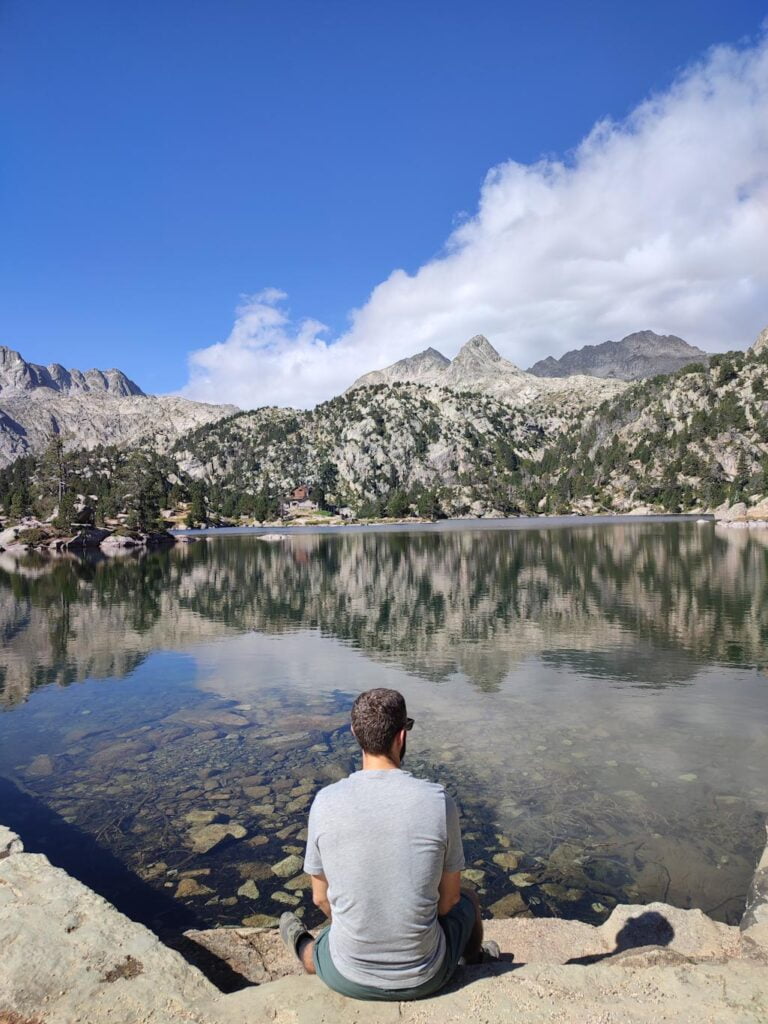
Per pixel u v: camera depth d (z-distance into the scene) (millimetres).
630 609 26250
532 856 7613
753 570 40281
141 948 4777
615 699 13820
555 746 11062
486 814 8641
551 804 8883
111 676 16859
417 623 24422
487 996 3904
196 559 66562
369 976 3748
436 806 3773
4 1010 4055
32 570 54625
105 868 7574
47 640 21938
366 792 3807
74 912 5285
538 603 28828
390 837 3682
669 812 8594
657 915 5859
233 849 7969
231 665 17984
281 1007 3908
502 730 11945
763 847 7695
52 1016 3990
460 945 4090
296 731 12383
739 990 4012
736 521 117562
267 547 87812
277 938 5836
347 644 20672
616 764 10234
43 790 9734
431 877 3711
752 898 6176
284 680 16297
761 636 20344
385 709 3957
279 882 7254
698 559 49312
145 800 9367
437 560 56906
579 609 26719
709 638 20141
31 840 8234
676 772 9891
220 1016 3926
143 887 7180
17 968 4477
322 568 51625
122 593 36375
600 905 6668
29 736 12172
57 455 152500
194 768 10570
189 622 25656
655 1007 3842
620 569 43375
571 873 7246
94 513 128875
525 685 15156
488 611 26891
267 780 10078
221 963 5387
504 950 5586
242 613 28031
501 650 19109
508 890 6961
